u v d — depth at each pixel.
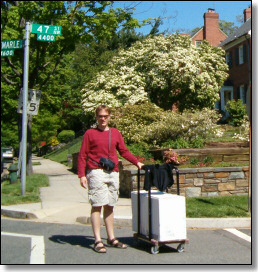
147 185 6.29
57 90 28.72
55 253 6.25
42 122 36.22
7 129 31.17
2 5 16.58
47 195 12.08
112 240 6.55
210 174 11.33
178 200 6.17
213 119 16.97
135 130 16.48
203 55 26.27
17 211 9.50
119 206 9.89
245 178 11.59
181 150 13.40
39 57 17.33
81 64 42.03
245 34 31.12
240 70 33.56
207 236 7.46
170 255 6.14
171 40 24.91
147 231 6.37
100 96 22.34
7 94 22.45
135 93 22.44
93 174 6.22
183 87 24.17
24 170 11.53
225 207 9.20
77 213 9.42
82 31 16.94
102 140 6.30
